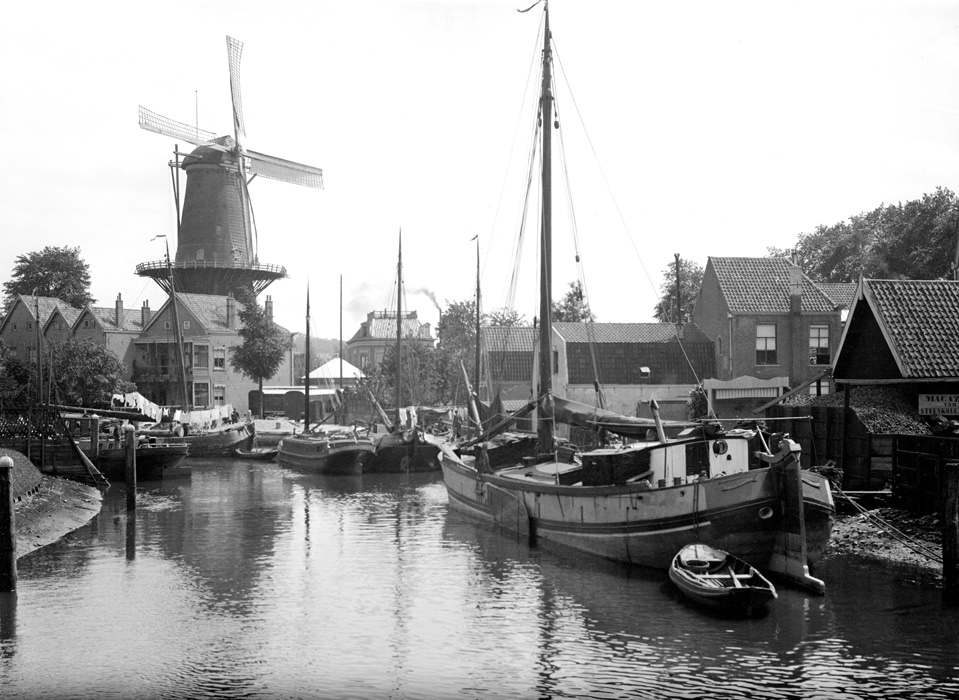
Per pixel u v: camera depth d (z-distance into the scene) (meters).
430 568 24.58
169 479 48.66
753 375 48.53
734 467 24.58
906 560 22.89
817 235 79.88
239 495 41.50
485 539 29.09
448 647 17.52
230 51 91.31
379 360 99.38
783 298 49.50
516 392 60.91
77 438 47.88
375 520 33.41
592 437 45.03
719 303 50.81
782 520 21.20
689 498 22.12
